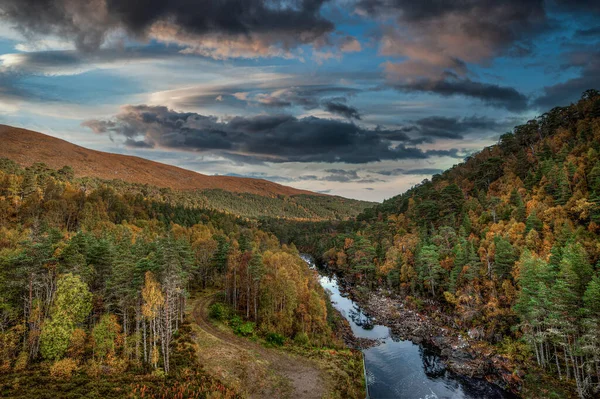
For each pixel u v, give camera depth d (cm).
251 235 16125
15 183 11075
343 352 6494
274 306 7181
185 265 7269
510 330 6619
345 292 12112
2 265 4500
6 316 4456
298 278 7969
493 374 5966
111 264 5447
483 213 10531
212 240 10281
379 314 9438
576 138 11531
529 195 9856
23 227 8656
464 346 6988
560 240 6944
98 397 3875
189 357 5194
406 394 5428
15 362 4231
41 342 4447
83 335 4647
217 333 6338
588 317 5122
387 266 11650
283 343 6412
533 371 5625
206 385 4566
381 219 18850
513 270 7250
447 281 9012
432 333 7844
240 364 5325
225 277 8731
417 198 17562
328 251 17000
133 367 4653
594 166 8450
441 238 10469
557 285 5512
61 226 10138
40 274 4788
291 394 4888
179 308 6744
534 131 15062
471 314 7456
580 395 4803
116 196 15450
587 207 7288
